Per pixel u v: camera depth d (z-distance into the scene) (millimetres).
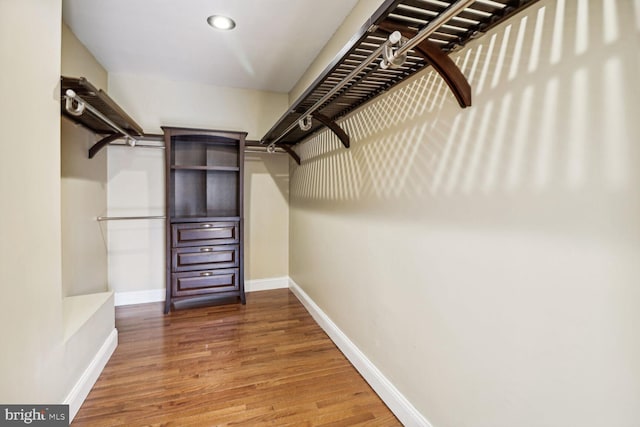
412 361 1441
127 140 2762
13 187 1090
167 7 1946
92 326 1785
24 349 1149
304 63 2777
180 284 2906
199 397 1670
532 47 870
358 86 1606
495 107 992
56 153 1396
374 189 1761
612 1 692
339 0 1891
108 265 3041
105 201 2961
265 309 2990
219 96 3342
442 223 1241
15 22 1104
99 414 1534
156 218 3080
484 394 1059
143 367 1953
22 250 1141
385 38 1160
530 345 896
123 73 3004
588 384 756
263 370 1939
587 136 741
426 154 1330
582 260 759
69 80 1547
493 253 1011
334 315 2346
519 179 915
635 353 668
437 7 956
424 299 1356
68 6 1928
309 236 2934
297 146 3303
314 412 1569
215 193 3381
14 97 1100
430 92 1305
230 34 2275
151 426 1460
